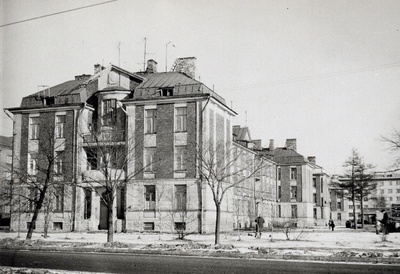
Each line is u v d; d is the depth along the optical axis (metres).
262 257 19.81
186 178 42.28
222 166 41.38
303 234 43.72
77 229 44.56
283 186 82.94
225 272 15.46
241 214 60.62
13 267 17.28
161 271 15.84
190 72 50.59
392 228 53.06
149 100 44.41
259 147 82.62
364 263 17.81
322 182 97.12
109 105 46.69
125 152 40.41
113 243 25.75
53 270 16.14
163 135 43.78
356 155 69.62
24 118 48.50
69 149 46.19
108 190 28.09
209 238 34.34
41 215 45.78
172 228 42.03
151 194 43.69
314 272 15.22
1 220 58.50
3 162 68.81
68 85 51.19
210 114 44.12
